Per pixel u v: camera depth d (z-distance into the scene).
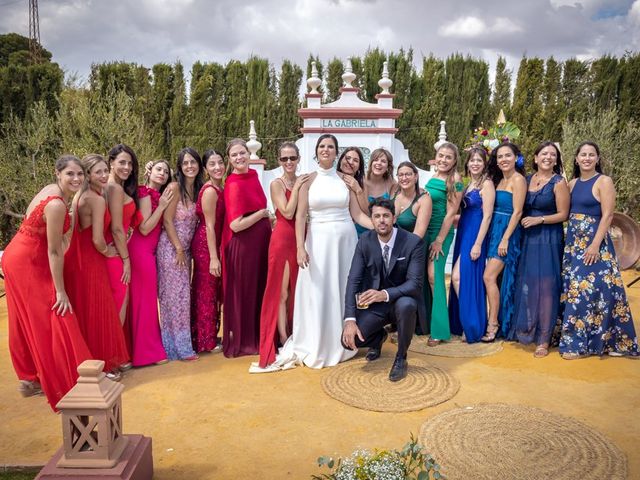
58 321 3.62
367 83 10.72
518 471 2.78
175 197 4.57
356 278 4.23
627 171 9.74
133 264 4.44
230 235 4.67
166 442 3.18
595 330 4.54
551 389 3.90
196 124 10.52
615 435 3.19
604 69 10.57
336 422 3.41
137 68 10.50
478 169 5.03
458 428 3.26
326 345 4.46
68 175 3.65
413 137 10.83
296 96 10.75
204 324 4.79
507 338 5.04
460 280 5.06
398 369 4.08
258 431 3.31
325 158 4.42
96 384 2.43
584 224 4.53
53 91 10.30
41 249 3.66
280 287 4.42
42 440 3.24
